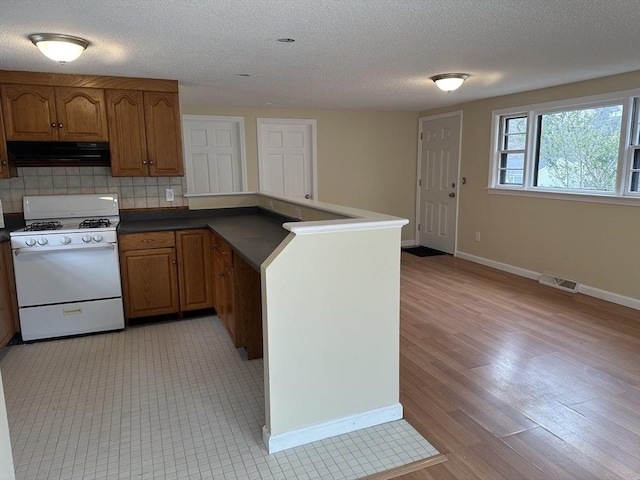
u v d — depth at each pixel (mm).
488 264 5707
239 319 3074
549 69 3727
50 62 3184
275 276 2008
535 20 2439
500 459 2023
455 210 6223
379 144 6699
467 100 5613
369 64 3445
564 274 4688
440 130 6387
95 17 2287
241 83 4168
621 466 1963
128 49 2895
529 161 5023
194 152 5766
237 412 2447
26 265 3332
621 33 2688
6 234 3303
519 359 3018
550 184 4883
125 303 3705
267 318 2023
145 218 4184
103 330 3607
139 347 3330
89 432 2266
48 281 3404
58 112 3590
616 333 3441
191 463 2027
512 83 4406
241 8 2193
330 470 1975
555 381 2715
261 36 2664
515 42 2875
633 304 4012
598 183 4348
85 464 2021
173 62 3268
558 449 2084
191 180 5793
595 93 4176
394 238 2238
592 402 2479
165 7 2162
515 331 3510
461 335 3441
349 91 4730
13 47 2789
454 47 2982
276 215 4066
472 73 3867
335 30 2568
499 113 5316
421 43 2871
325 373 2174
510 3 2178
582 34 2707
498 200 5461
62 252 3406
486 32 2650
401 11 2268
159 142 3914
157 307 3818
